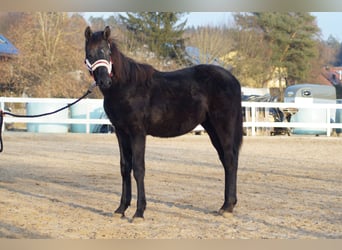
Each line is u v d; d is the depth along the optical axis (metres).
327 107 24.38
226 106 8.01
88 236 6.72
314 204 8.80
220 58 41.94
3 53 33.84
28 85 35.00
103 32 7.28
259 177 11.93
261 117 25.55
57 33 35.34
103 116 24.62
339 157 16.41
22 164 13.76
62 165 13.71
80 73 35.41
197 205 8.66
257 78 42.62
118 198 9.29
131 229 7.10
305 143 21.25
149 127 7.69
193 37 42.69
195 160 15.25
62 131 23.97
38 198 9.18
